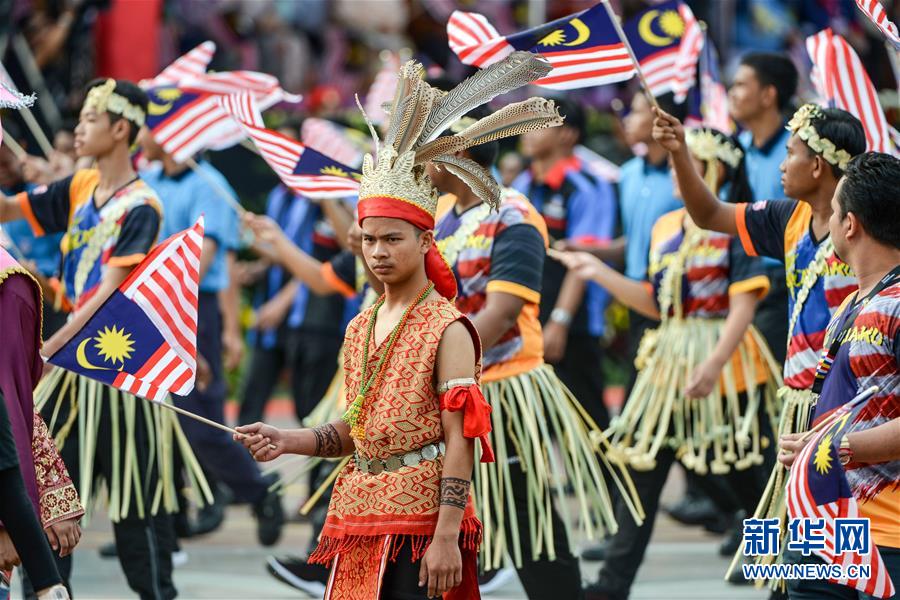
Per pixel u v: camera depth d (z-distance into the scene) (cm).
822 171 1491
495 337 1669
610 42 1692
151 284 1382
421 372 1266
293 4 4384
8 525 1155
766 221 1586
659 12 2080
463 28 1789
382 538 1270
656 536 2650
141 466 1850
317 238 2828
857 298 1305
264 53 4306
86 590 2128
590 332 2723
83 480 1809
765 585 2138
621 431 2009
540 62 1298
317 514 2156
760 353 1995
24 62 3203
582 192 2695
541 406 1731
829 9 3897
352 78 4444
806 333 1516
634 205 2453
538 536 1702
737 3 3894
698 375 1858
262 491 2420
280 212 2888
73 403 1827
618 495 2322
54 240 2519
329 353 2839
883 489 1260
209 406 2428
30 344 1343
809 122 1494
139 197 1867
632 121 2416
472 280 1705
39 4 3462
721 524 2589
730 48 3872
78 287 1881
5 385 1301
